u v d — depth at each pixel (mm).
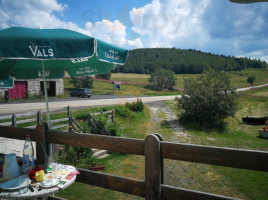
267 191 5129
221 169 6586
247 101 29766
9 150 5809
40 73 4242
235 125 16359
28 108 15875
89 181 2299
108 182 2186
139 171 4156
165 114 17438
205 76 16109
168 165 6887
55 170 2238
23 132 2816
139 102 15914
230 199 1626
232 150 1633
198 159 1762
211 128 14281
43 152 2627
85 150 6156
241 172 6371
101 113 10422
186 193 1806
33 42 1979
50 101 22016
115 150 2152
